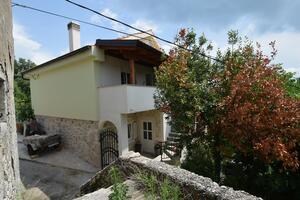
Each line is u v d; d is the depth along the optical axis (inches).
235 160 265.9
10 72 160.9
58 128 507.5
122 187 103.7
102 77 402.9
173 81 269.4
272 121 211.0
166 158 370.6
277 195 229.1
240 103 231.0
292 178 212.1
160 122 455.2
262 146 204.4
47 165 413.1
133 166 135.4
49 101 530.0
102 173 157.8
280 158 198.2
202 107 251.3
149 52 384.8
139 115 497.0
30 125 569.9
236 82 232.5
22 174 370.6
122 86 356.5
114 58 433.7
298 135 202.2
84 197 112.5
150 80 571.8
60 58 419.2
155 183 114.3
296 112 205.9
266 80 227.8
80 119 432.5
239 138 227.1
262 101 219.0
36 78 570.3
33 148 452.1
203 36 293.3
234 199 85.6
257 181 228.1
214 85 267.7
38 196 204.1
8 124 141.2
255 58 251.8
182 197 103.0
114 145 378.9
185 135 282.7
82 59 395.9
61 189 314.7
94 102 393.7
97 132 400.5
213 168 284.4
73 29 487.8
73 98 445.1
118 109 363.9
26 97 773.9
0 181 111.8
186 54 282.0
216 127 253.6
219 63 278.7
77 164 413.1
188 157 313.9
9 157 135.4
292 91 275.1
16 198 139.2
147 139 486.6
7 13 154.8
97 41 368.8
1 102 140.7
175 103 267.3
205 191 95.3
